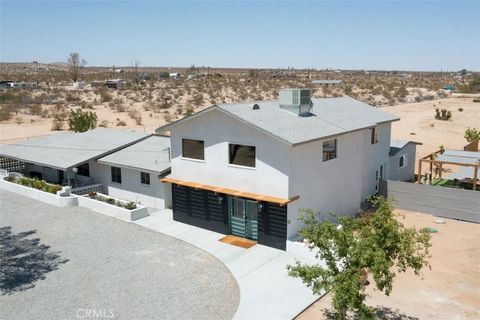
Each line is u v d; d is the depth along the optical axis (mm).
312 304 14273
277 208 18172
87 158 26453
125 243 19500
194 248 18844
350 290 10375
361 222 11445
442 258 17453
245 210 19562
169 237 20141
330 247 11297
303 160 18422
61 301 14586
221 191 19406
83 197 24922
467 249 18234
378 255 10305
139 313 13781
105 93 86812
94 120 43844
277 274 16297
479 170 26438
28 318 13578
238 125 18719
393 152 27625
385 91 98188
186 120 20375
